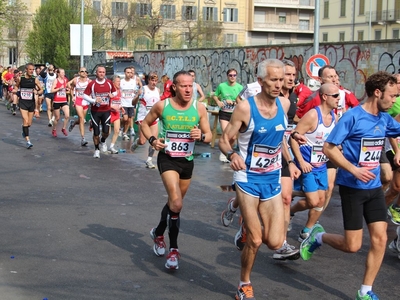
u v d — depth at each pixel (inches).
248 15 3085.6
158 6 2677.2
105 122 549.0
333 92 260.8
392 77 203.8
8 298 205.5
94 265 243.9
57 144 638.5
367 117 206.4
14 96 1037.2
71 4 2031.3
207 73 1024.2
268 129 202.7
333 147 206.4
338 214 342.3
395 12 2364.7
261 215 209.6
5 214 322.7
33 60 2049.7
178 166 243.8
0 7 2016.5
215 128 640.4
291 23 3186.5
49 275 230.2
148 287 220.5
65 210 335.3
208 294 215.2
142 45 2308.1
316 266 249.8
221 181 439.8
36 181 421.4
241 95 330.3
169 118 239.3
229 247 273.6
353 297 215.5
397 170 305.4
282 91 279.7
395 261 259.1
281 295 216.1
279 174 209.3
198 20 2598.4
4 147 603.2
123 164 511.2
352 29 2571.4
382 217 206.4
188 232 297.3
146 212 335.0
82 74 620.1
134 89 692.1
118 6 2465.6
